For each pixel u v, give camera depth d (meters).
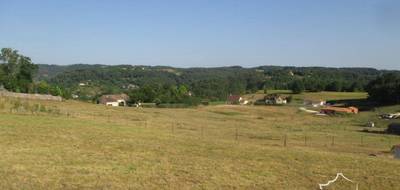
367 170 33.34
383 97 157.62
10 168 25.80
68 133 40.94
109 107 97.75
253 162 33.66
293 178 29.38
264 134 65.69
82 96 165.50
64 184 23.67
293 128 85.31
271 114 123.44
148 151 35.22
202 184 26.14
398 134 83.31
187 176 27.72
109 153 33.16
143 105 136.50
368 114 132.00
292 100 176.38
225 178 27.91
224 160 33.78
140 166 29.50
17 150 31.20
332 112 133.00
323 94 191.50
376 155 47.62
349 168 33.69
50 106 76.31
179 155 34.56
